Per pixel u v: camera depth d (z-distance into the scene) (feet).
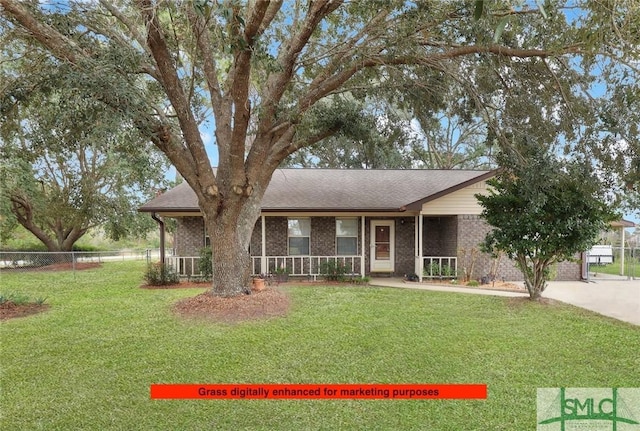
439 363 15.48
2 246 67.10
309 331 19.95
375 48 24.89
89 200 61.52
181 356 16.29
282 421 11.14
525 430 10.69
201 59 27.78
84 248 79.05
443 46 24.63
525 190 24.44
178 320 22.18
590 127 21.31
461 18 22.29
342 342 18.12
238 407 12.00
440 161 89.97
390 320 22.40
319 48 29.35
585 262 40.40
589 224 24.95
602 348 17.31
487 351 16.89
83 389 13.25
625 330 20.30
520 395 12.75
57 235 63.67
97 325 21.25
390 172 52.19
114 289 34.22
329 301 28.14
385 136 31.24
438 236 45.88
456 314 24.02
